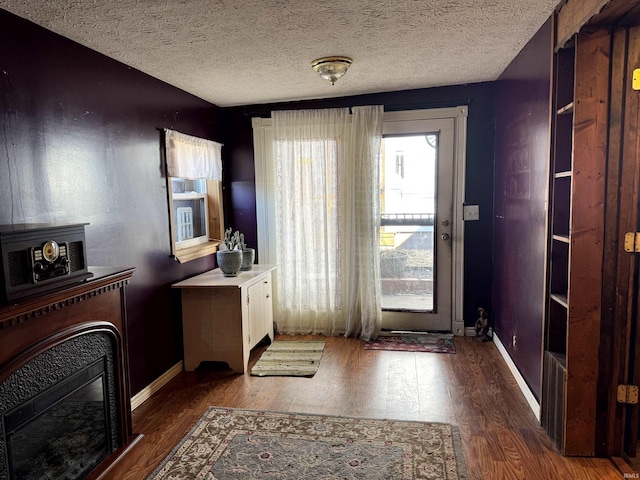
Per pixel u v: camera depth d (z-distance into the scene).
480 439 2.31
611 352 2.07
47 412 1.79
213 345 3.28
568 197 2.26
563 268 2.31
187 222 3.70
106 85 2.57
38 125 2.10
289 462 2.13
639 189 2.00
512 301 3.17
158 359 3.06
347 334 4.01
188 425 2.52
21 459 1.70
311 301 4.12
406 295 4.10
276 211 4.09
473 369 3.24
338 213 3.98
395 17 2.20
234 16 2.11
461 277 3.96
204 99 3.84
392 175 3.99
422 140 3.92
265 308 3.78
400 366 3.32
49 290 1.70
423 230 4.00
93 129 2.46
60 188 2.22
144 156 2.94
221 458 2.18
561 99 2.20
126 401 2.25
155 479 2.03
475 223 3.90
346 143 3.88
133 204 2.81
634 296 2.04
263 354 3.63
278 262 4.13
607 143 1.99
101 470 2.02
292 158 3.99
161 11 2.01
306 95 3.88
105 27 2.17
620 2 1.71
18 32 2.00
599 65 1.96
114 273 2.09
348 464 2.11
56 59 2.21
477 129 3.82
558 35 2.14
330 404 2.74
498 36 2.57
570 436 2.13
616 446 2.11
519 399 2.76
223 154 4.23
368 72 3.24
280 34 2.38
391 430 2.41
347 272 4.01
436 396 2.81
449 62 3.08
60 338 1.79
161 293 3.12
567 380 2.11
